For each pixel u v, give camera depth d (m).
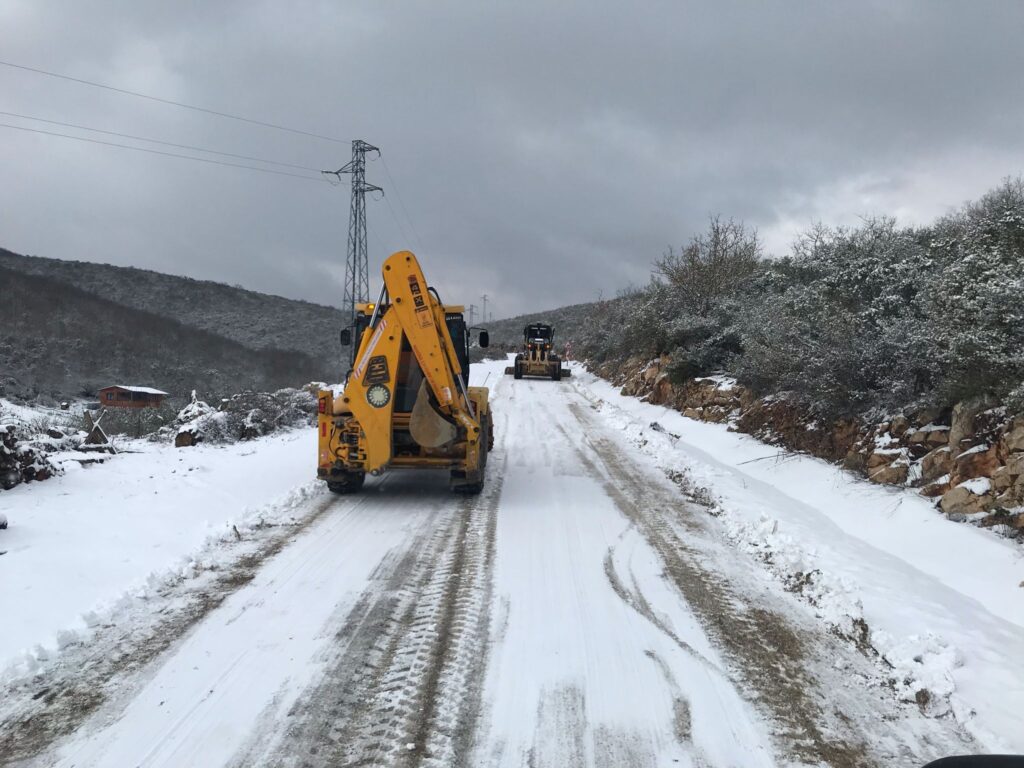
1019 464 6.46
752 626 5.08
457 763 3.39
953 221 12.52
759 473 10.62
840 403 10.02
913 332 8.96
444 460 8.59
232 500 8.39
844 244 14.02
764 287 18.06
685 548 6.93
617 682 4.21
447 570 6.13
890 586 5.75
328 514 8.02
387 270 8.27
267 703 3.89
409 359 8.66
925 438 8.20
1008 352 7.02
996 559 6.04
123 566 5.95
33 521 7.03
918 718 3.90
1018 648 4.67
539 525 7.66
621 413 17.75
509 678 4.23
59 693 3.96
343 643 4.66
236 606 5.25
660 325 20.11
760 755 3.52
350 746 3.51
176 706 3.84
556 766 3.38
